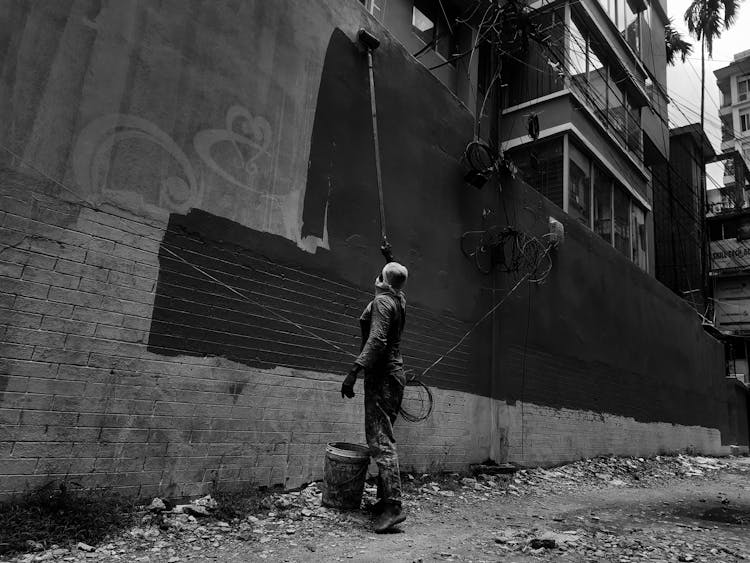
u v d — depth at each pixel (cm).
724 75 4188
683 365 1529
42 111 361
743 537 461
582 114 1291
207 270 446
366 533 390
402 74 689
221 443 438
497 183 860
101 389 372
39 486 338
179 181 434
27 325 343
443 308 712
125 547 322
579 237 1081
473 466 714
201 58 459
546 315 934
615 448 1103
